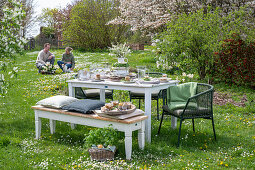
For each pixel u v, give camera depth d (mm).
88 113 4066
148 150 3914
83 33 23500
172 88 4758
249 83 8047
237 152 3787
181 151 3881
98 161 3531
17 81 9539
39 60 11266
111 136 3623
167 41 9711
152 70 10977
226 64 8430
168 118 5676
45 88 8484
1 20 4340
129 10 16516
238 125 5117
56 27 32312
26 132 4773
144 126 3902
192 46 8875
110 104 3836
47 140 4430
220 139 4387
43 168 3328
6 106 6457
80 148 3994
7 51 4316
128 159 3615
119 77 4875
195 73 9766
